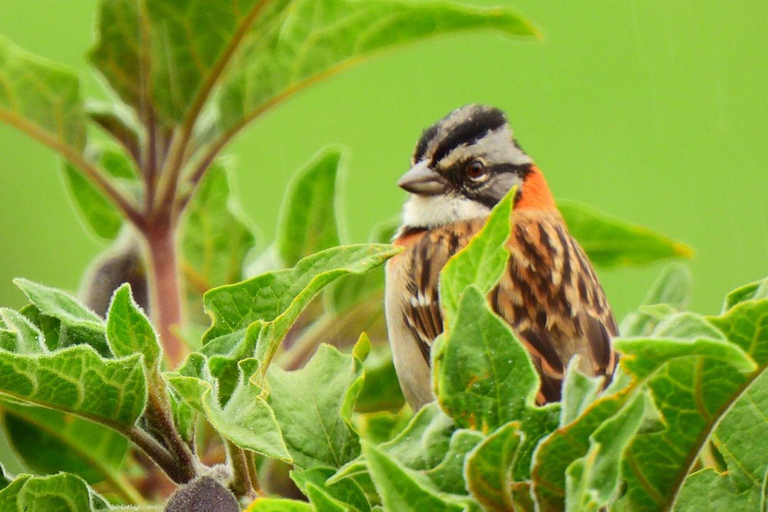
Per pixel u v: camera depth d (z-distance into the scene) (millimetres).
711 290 14539
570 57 17109
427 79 16484
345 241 6688
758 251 15039
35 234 12047
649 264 7293
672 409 3305
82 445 4949
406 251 9430
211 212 6867
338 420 4074
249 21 5945
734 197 15844
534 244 9062
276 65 6285
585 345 8742
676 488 3348
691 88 16812
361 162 15383
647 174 16188
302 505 3121
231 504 3447
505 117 9859
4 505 3596
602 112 16734
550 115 16797
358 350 4422
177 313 6113
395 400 6379
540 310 8773
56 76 6117
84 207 7152
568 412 3084
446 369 3223
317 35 6301
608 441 2900
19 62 6035
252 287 3904
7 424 4906
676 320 3156
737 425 3756
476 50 16969
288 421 4062
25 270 11734
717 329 3078
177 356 6043
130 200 6180
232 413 3244
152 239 6145
